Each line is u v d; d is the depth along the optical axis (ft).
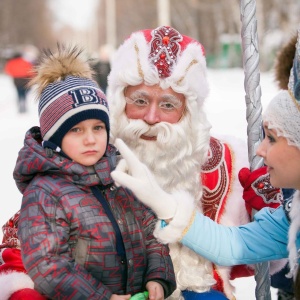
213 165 11.43
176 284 10.43
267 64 121.70
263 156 9.31
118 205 9.94
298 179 9.08
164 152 10.96
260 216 10.25
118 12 258.57
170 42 11.00
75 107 9.74
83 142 9.75
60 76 10.16
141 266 9.96
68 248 9.38
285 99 8.91
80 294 9.13
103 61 50.83
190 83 10.97
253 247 10.08
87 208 9.55
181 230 9.84
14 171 9.96
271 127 8.99
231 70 140.97
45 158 9.68
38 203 9.41
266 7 138.82
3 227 11.09
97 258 9.48
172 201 9.82
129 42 11.23
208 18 172.14
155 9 208.54
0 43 214.48
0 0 216.95
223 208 11.35
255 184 11.07
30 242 9.21
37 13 280.10
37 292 9.74
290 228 9.41
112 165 10.04
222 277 11.18
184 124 11.12
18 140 42.06
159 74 10.84
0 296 9.82
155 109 10.93
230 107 57.06
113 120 11.25
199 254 10.18
